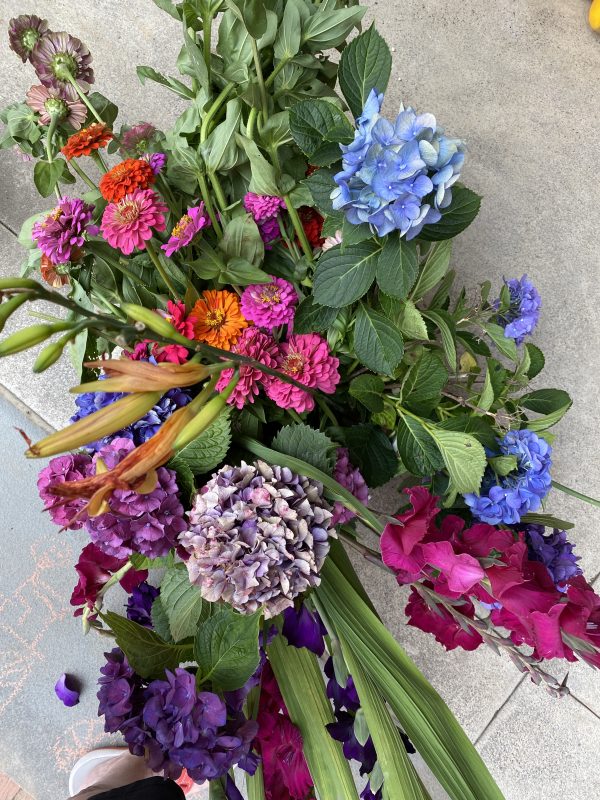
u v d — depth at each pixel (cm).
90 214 83
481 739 132
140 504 69
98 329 47
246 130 88
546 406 99
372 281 79
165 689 72
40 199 119
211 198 99
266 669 97
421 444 88
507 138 130
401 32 127
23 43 91
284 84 92
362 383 88
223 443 79
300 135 78
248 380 83
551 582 73
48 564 121
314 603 88
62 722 122
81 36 119
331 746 88
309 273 96
